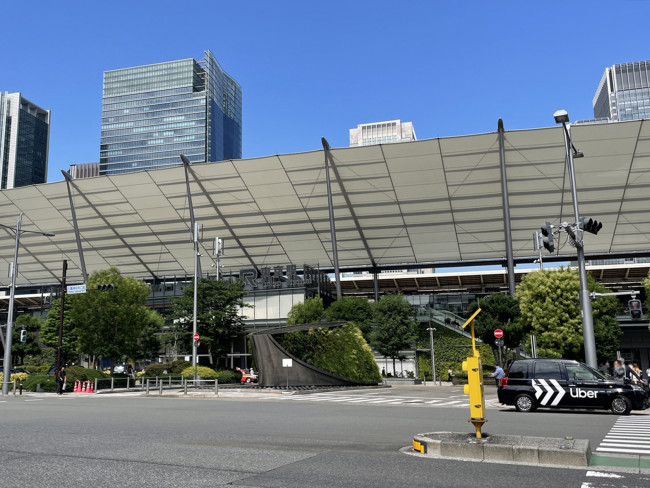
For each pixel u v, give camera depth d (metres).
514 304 44.97
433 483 6.32
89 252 73.38
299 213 61.72
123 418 14.81
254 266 71.94
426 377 56.78
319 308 52.47
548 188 54.38
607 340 42.62
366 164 53.81
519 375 19.25
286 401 24.48
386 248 65.62
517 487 6.16
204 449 8.81
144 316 44.84
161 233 68.06
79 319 41.81
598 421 14.88
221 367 48.88
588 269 67.38
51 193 63.38
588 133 47.72
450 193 56.25
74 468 7.10
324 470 7.07
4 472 6.82
